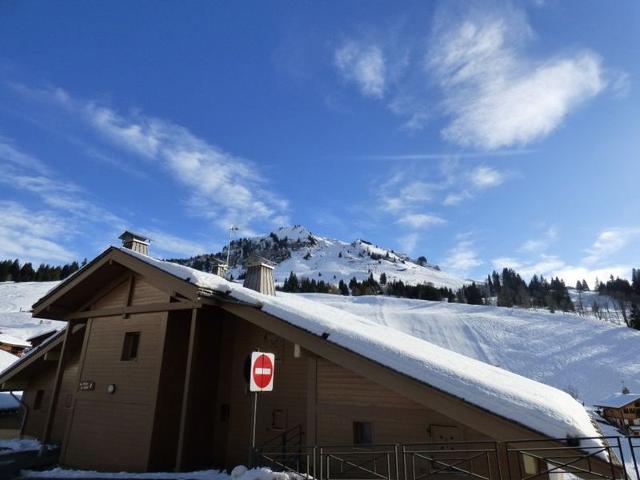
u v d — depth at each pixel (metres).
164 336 11.42
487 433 6.39
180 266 11.48
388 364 7.66
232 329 12.55
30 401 17.59
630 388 43.00
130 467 10.53
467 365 9.30
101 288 13.72
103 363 12.53
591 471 5.47
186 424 11.02
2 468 11.66
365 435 8.90
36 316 13.62
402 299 97.44
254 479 6.78
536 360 52.56
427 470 7.97
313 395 9.50
